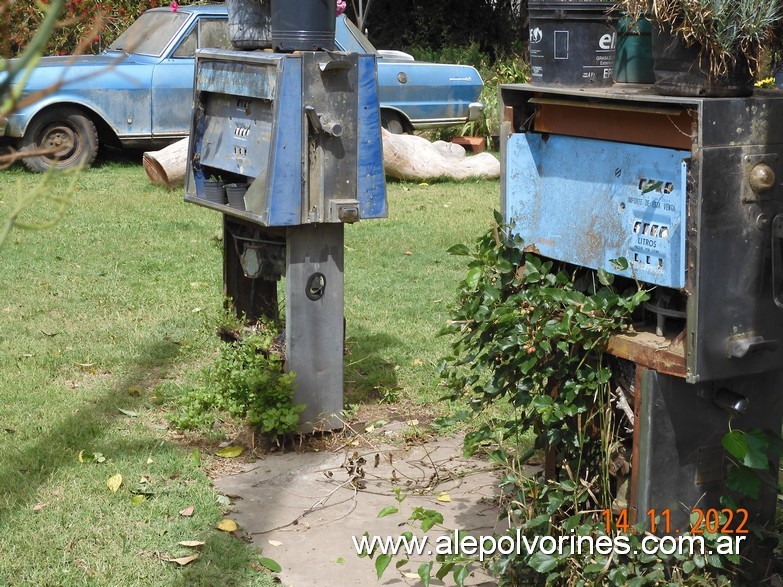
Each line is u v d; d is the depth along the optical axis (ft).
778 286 9.30
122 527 12.76
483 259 11.41
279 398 15.53
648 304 10.18
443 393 17.98
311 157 14.98
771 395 10.27
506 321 10.65
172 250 28.19
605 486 10.44
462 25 72.90
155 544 12.35
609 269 10.25
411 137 41.75
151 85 39.88
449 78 45.06
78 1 40.29
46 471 14.29
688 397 9.80
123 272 25.76
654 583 9.82
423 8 72.13
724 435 10.03
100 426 16.12
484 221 32.58
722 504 10.08
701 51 9.06
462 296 11.68
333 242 15.69
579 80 10.64
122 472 14.38
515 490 12.42
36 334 20.66
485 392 11.60
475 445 12.27
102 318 21.95
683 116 9.24
